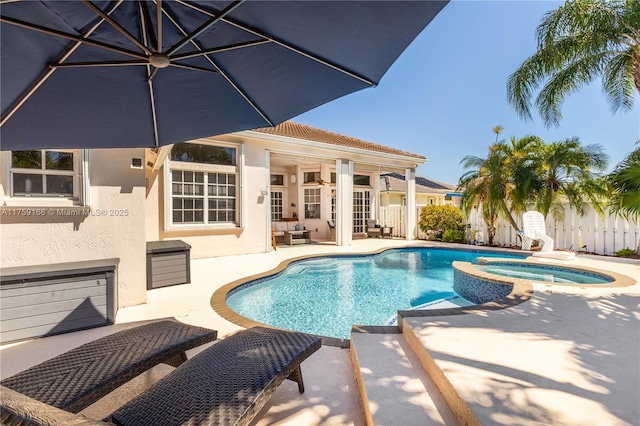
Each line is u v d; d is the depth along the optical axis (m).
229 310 4.87
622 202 5.96
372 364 2.81
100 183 4.68
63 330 3.82
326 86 2.66
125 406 1.84
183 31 2.26
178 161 9.41
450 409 2.14
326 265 10.46
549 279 7.19
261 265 8.77
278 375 2.13
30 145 2.79
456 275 7.18
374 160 14.37
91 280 4.02
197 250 9.80
